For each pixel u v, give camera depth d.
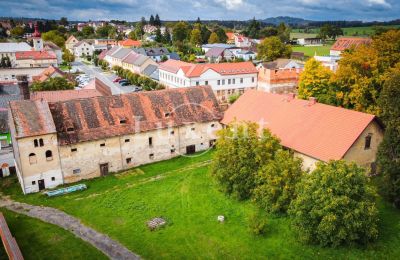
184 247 32.44
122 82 117.56
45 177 44.75
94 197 42.38
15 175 50.12
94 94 61.50
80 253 32.38
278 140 39.75
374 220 30.31
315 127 42.50
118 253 32.25
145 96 52.94
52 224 37.09
